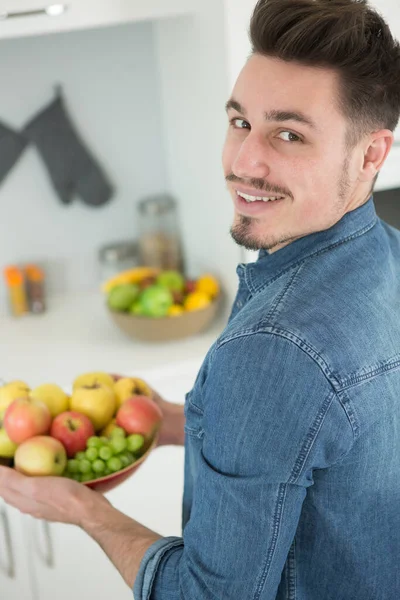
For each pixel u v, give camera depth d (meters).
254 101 0.83
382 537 0.89
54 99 2.14
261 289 0.95
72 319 2.14
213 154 1.89
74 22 1.64
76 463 1.18
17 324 2.13
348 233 0.89
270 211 0.86
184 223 2.23
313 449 0.79
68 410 1.29
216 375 0.82
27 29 1.61
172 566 0.91
